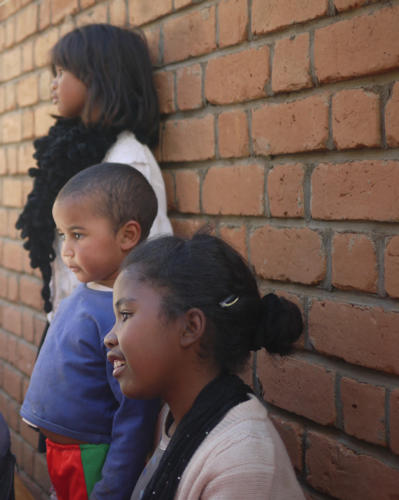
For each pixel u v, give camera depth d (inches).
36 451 100.7
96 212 52.6
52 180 71.0
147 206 55.6
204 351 39.3
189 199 71.0
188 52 69.5
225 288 39.6
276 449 36.8
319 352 55.5
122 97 70.6
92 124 70.0
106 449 53.0
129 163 67.7
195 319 38.5
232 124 64.0
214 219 67.7
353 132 51.5
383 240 49.9
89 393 52.6
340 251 53.3
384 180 49.2
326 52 53.3
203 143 68.1
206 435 37.4
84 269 53.4
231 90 63.9
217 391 38.8
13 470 56.6
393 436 49.4
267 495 35.1
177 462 37.7
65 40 71.6
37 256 72.9
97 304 53.5
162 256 39.9
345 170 52.4
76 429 52.6
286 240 58.5
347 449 53.2
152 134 73.5
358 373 52.5
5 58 111.6
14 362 109.7
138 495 43.5
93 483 52.6
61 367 53.2
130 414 50.4
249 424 37.0
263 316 42.5
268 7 58.7
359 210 51.3
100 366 52.7
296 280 57.5
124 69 70.9
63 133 71.7
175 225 73.8
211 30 66.1
